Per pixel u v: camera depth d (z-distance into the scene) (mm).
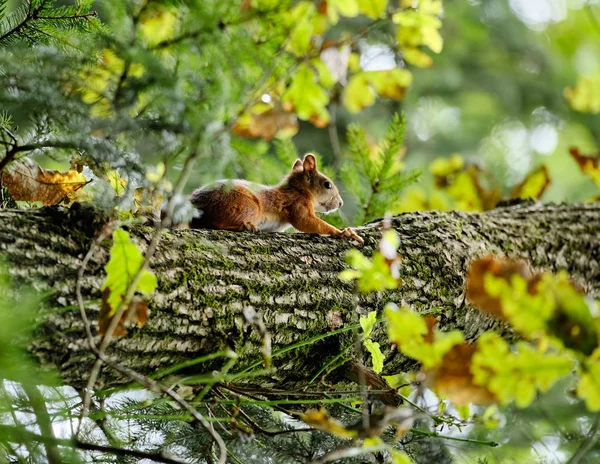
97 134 4922
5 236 4488
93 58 4582
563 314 3758
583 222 7969
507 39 15164
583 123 15555
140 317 4418
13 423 4469
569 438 7832
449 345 4070
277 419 6340
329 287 5754
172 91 4277
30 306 3916
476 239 6984
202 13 4535
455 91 14789
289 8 4840
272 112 7188
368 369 5719
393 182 7750
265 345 4770
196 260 5199
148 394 6281
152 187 5012
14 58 4691
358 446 5414
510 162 15281
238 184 7613
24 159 5688
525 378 3842
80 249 4680
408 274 6254
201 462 5828
